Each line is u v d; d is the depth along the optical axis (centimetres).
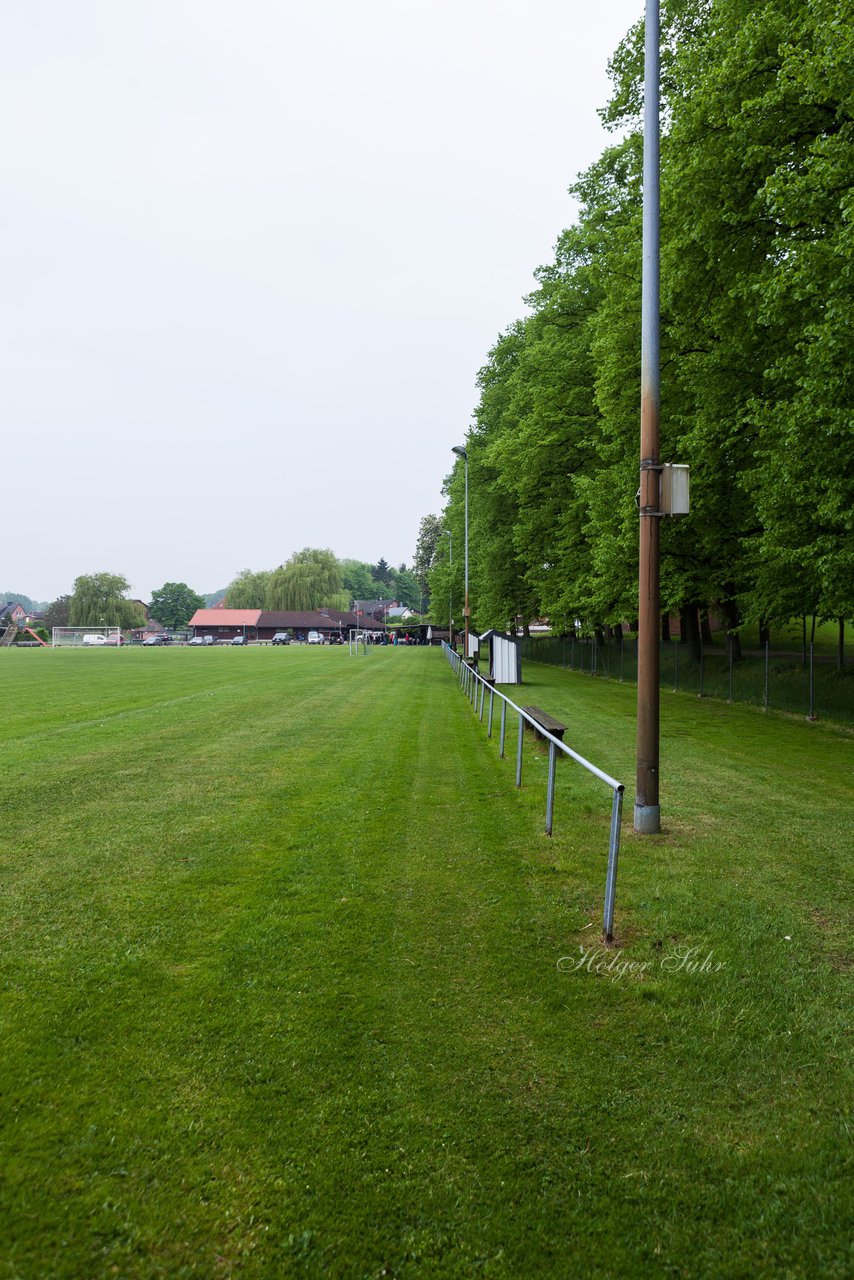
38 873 625
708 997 431
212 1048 372
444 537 6256
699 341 1656
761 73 1259
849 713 1678
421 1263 256
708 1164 304
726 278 1388
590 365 2609
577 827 776
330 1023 397
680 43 1617
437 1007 417
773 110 1212
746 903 573
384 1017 405
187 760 1121
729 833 763
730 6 1320
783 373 1218
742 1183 295
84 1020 394
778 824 798
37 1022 391
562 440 2775
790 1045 387
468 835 741
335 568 12581
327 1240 264
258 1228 267
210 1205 276
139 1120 318
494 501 3966
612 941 504
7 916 534
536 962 473
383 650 6500
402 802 868
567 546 2917
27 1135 307
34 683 2612
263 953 478
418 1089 345
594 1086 352
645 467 759
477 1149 309
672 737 1414
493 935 512
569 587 2945
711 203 1335
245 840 719
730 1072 364
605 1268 256
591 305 2648
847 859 682
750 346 1432
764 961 479
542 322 2905
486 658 4544
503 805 860
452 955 481
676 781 1012
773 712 1844
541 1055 375
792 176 1133
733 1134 322
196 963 463
